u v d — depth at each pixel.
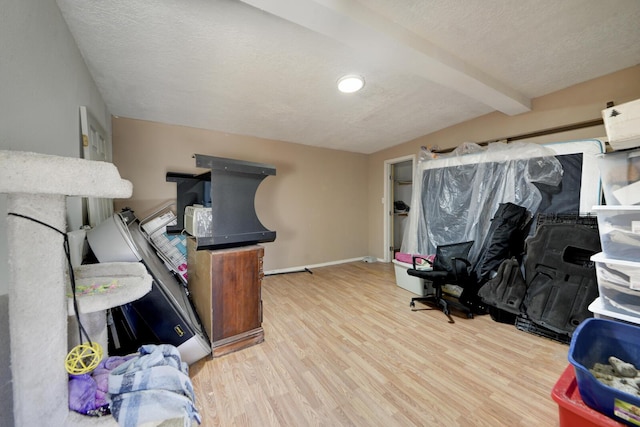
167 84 2.04
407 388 1.40
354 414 1.22
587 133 2.13
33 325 0.71
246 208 1.79
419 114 2.80
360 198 4.72
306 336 1.96
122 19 1.32
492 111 2.74
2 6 0.79
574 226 1.91
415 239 3.32
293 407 1.27
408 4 1.27
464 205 2.81
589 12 1.33
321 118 2.88
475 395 1.34
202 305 1.79
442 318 2.28
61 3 1.20
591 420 0.68
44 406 0.73
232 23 1.37
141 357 1.03
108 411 0.84
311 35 1.48
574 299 1.79
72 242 1.21
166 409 0.86
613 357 0.89
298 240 4.03
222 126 3.13
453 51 1.68
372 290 3.05
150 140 2.90
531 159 2.33
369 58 1.71
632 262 1.06
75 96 1.51
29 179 0.62
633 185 1.06
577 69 1.93
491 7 1.30
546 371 1.53
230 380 1.46
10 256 0.66
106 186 0.76
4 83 0.79
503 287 2.11
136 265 1.23
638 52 1.71
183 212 2.43
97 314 1.11
